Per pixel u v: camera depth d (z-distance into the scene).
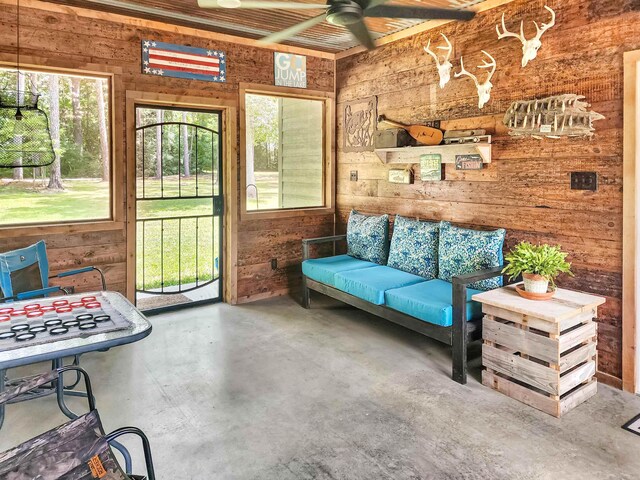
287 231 5.25
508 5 3.52
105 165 4.68
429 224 4.08
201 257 4.91
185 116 4.60
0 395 1.50
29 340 1.87
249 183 6.34
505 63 3.56
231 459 2.25
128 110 4.12
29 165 3.62
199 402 2.82
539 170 3.37
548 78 3.27
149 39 4.17
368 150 4.98
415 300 3.32
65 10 3.77
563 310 2.68
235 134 4.75
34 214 4.30
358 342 3.83
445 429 2.50
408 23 4.21
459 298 3.02
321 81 5.29
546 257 2.85
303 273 4.75
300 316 4.54
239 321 4.38
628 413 2.67
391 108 4.66
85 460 1.37
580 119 3.02
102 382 3.09
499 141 3.64
